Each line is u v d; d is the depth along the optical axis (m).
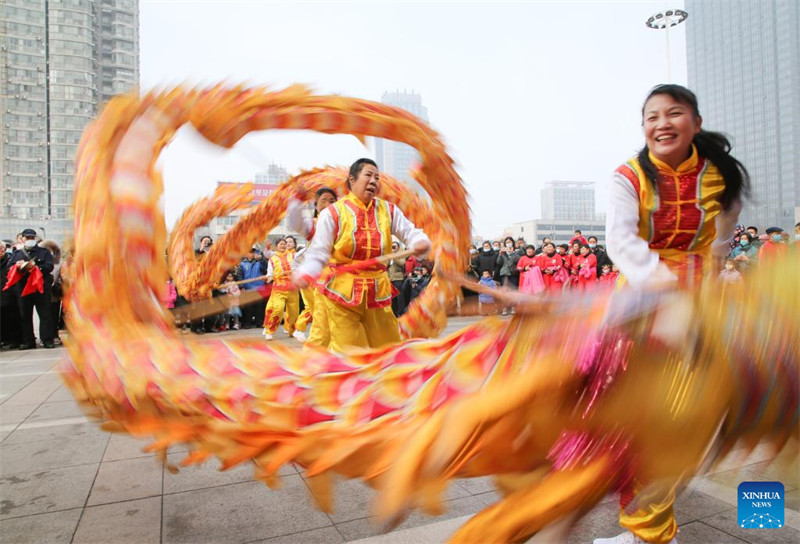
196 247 9.30
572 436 1.27
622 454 1.26
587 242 9.07
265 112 2.25
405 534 2.42
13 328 8.41
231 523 2.53
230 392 1.64
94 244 1.94
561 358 1.26
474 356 1.43
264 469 1.57
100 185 2.04
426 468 1.27
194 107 2.11
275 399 1.63
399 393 1.54
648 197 1.80
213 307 2.12
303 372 1.73
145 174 2.04
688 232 1.82
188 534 2.43
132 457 3.41
